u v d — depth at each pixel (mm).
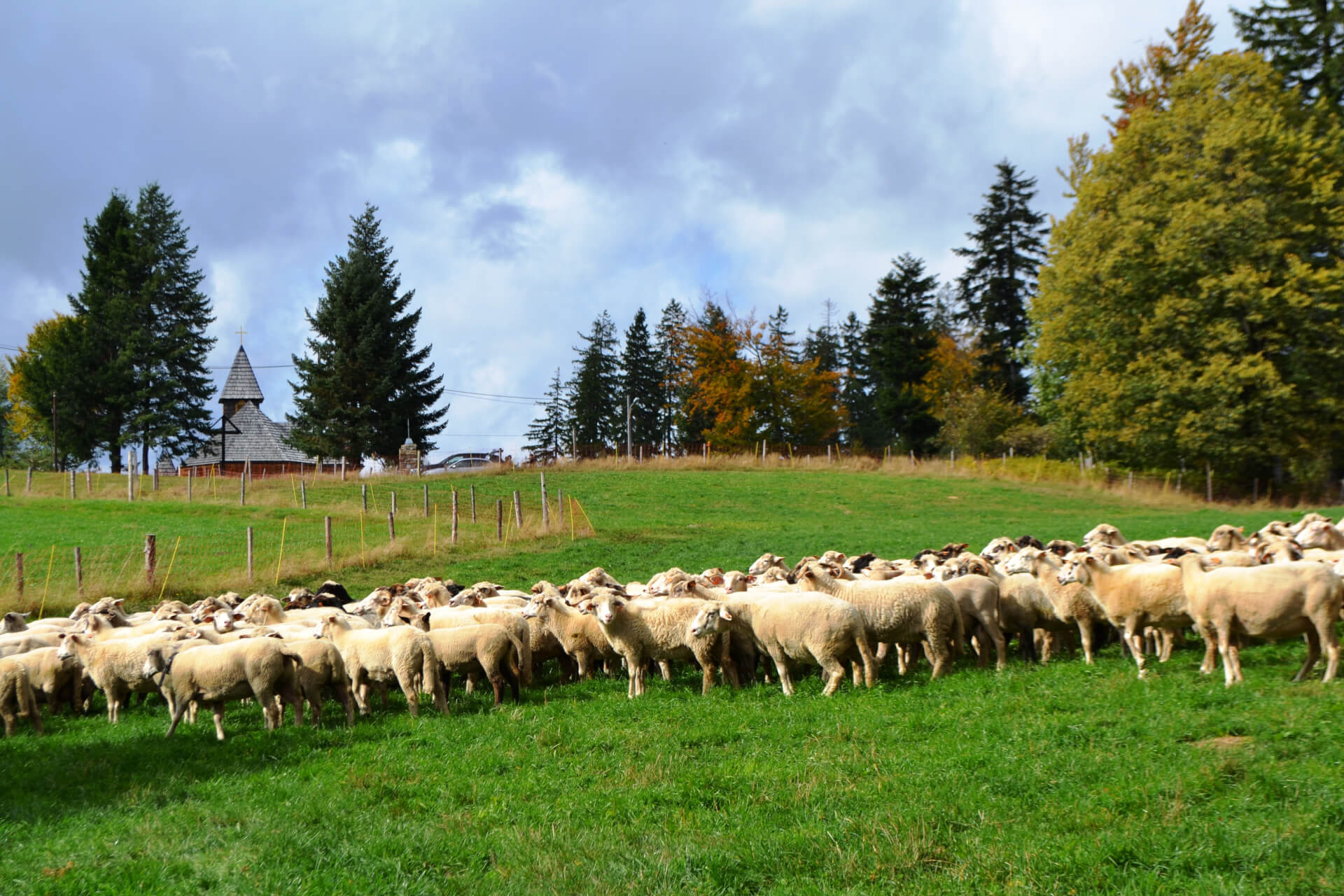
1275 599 11789
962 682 13984
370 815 10367
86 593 26312
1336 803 8211
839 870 8320
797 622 14555
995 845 8375
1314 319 48594
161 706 16844
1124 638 14023
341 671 14742
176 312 88875
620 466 62781
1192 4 63531
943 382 87125
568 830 9641
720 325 87562
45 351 86312
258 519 40844
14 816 10594
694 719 13477
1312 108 55312
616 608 15883
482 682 17375
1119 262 51469
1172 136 52031
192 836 9867
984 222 89188
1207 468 52062
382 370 82812
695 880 8383
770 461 64875
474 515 41094
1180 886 7422
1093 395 53469
